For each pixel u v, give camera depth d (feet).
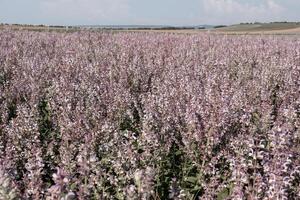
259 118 36.09
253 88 48.67
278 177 21.95
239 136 28.89
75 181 22.35
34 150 27.25
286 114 35.58
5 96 44.65
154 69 60.95
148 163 26.84
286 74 57.00
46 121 40.78
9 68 60.39
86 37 105.70
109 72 54.13
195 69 59.16
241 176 23.53
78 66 59.57
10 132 31.04
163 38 106.83
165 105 37.11
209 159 29.60
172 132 32.99
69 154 27.58
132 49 82.17
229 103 37.47
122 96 41.16
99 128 31.76
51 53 79.71
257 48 90.27
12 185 17.63
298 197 23.25
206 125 30.71
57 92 43.78
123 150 26.05
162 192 26.61
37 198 20.22
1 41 92.43
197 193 26.58
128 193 19.13
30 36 107.86
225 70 59.26
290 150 24.36
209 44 97.60
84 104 40.34
